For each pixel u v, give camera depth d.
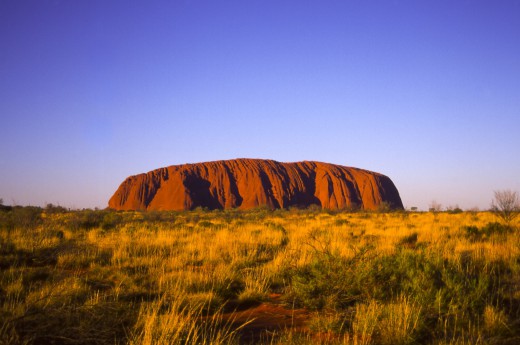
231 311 7.31
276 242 16.09
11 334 4.51
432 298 6.73
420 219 33.34
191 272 9.34
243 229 21.94
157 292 8.09
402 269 8.27
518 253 11.05
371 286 7.50
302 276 8.10
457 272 8.07
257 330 6.08
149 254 13.08
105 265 11.38
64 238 17.36
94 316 5.36
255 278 9.21
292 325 6.34
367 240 15.83
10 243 13.51
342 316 6.62
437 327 5.80
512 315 6.39
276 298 8.22
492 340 5.22
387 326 5.57
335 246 12.28
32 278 9.41
